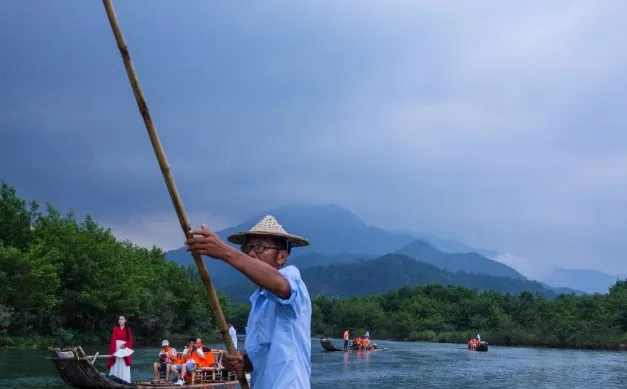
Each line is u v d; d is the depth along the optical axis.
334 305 105.56
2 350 35.97
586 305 77.56
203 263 3.76
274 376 3.63
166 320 58.41
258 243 4.13
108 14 3.45
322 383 27.16
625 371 35.72
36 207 47.41
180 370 17.48
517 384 28.06
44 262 41.72
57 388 19.81
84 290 45.84
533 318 76.31
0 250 39.19
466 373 33.28
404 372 33.25
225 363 3.98
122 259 54.75
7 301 39.47
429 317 91.44
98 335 49.19
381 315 96.62
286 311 3.64
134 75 3.50
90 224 53.91
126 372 16.89
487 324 83.81
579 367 38.69
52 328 44.56
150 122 3.51
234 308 109.06
